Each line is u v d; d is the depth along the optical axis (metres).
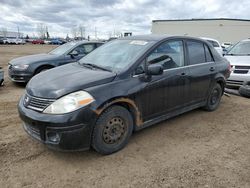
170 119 4.58
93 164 3.00
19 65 7.16
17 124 4.20
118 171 2.86
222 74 5.02
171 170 2.89
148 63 3.55
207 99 4.85
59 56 7.67
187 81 4.14
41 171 2.84
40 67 7.30
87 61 4.08
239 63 6.79
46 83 3.12
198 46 4.57
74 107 2.79
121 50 3.88
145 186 2.60
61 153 3.23
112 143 3.21
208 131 4.07
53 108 2.79
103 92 2.99
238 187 2.61
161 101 3.74
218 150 3.42
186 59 4.21
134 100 3.32
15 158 3.09
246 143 3.66
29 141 3.55
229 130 4.14
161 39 3.87
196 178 2.75
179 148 3.44
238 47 8.25
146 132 3.96
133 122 3.47
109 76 3.17
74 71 3.50
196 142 3.65
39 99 2.92
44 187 2.56
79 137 2.83
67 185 2.60
